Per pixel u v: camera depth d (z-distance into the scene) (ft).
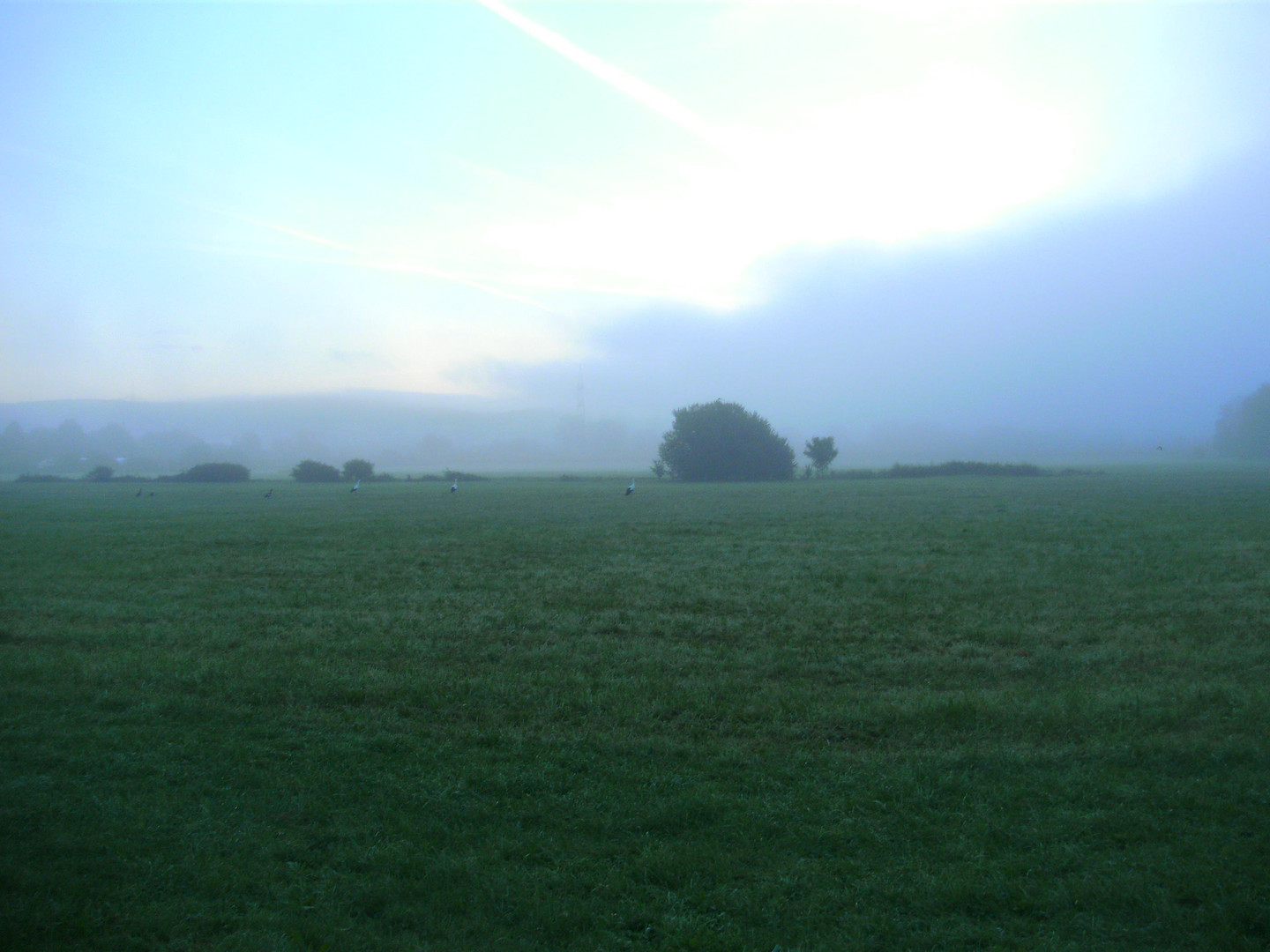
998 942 17.63
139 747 29.48
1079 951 17.22
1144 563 68.59
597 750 29.35
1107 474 272.72
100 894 19.84
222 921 18.80
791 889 19.92
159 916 18.84
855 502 155.84
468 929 18.43
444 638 46.44
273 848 22.08
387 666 40.68
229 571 72.64
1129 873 20.08
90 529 113.80
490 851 21.99
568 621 50.24
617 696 35.09
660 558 77.87
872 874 20.52
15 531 111.24
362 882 20.38
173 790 25.85
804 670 39.11
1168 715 31.27
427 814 24.25
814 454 303.89
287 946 17.76
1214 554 73.61
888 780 25.90
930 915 18.72
